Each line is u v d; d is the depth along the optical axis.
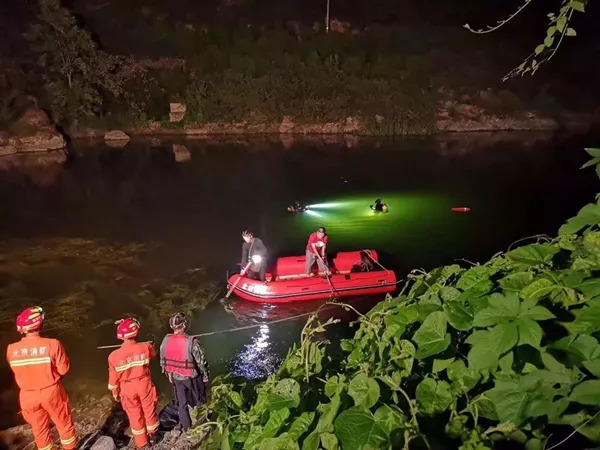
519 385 1.78
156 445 5.10
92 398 6.93
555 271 2.07
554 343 1.79
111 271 11.85
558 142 26.62
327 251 13.02
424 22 34.38
